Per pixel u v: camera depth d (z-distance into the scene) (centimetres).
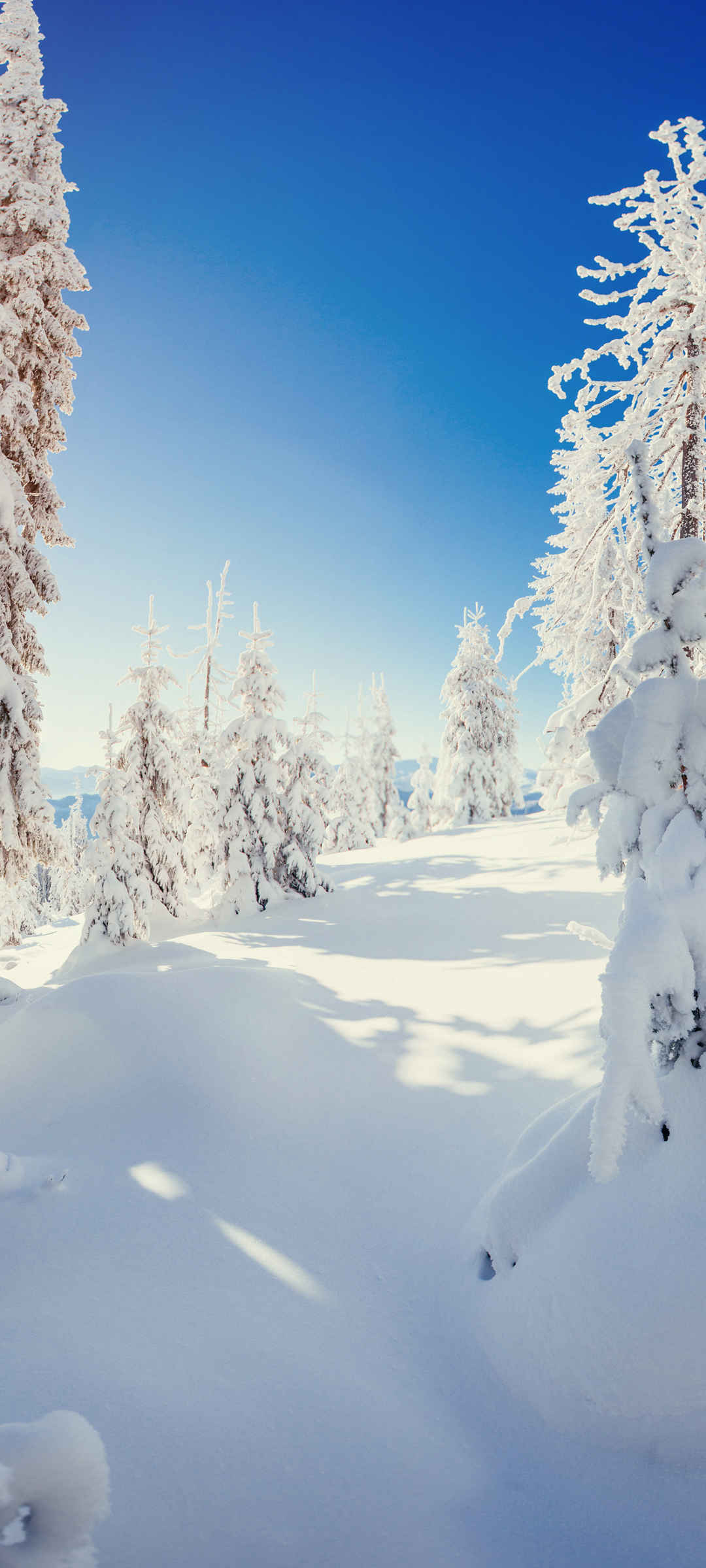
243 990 825
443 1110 611
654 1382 276
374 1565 239
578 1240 328
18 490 1383
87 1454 261
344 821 3566
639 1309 289
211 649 2534
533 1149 458
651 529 386
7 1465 252
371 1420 310
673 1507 252
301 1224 473
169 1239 445
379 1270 427
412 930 1255
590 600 894
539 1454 286
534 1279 337
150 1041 686
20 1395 299
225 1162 545
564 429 820
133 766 1705
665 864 340
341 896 1680
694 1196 305
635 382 783
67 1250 426
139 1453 271
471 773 3269
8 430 1398
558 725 953
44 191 1412
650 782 365
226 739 1742
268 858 1702
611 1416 281
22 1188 489
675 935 322
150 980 800
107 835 1493
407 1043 753
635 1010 307
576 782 906
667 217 796
